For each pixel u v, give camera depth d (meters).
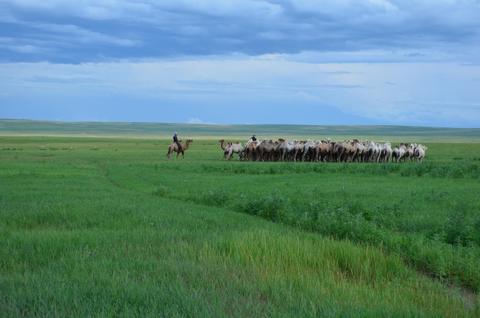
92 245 12.75
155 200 23.84
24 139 137.88
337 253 12.20
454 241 15.18
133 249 12.55
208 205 24.11
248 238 12.83
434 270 12.20
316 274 10.89
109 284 9.22
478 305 9.73
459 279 11.73
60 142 120.19
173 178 37.09
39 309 7.96
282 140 63.19
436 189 29.61
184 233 14.78
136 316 7.76
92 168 46.62
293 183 33.59
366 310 8.45
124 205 21.06
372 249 12.67
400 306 9.02
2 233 14.40
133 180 35.44
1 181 32.66
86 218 17.77
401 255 13.12
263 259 11.60
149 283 9.38
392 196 26.05
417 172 40.78
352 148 62.28
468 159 62.03
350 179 36.94
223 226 16.81
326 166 45.81
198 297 8.63
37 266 10.84
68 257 11.40
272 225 17.44
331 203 21.70
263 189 29.50
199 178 37.25
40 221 17.58
